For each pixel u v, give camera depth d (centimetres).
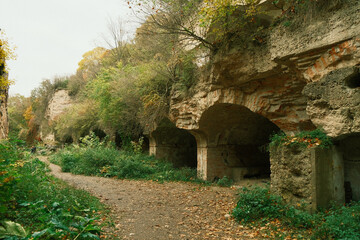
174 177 1269
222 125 1233
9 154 686
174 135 1791
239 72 834
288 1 605
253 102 897
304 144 552
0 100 893
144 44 1381
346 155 591
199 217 622
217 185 1146
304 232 468
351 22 488
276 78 782
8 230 318
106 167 1333
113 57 2508
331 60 531
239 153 1377
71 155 1568
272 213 562
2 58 823
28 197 520
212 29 810
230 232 513
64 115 2689
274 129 1342
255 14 705
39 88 3909
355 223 418
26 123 4116
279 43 618
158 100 1307
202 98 1077
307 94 579
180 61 1081
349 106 501
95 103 2050
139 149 1756
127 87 1493
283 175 598
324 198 529
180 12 875
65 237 356
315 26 543
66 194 654
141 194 866
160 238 479
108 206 677
